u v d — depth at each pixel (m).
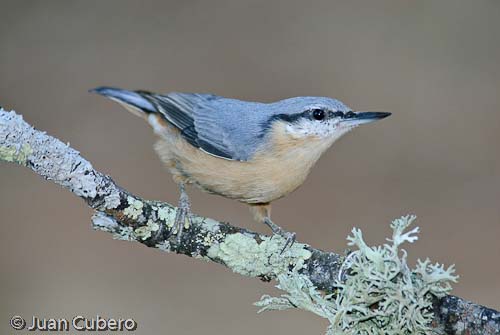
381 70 14.84
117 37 15.60
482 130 13.51
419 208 12.04
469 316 5.86
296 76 14.80
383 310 5.90
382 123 13.75
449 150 13.21
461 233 11.47
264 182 7.90
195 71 14.90
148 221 6.34
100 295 10.37
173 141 8.30
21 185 12.17
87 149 13.09
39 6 16.16
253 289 10.59
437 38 15.51
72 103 14.07
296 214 11.99
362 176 12.72
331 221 11.85
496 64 14.88
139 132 13.49
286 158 7.84
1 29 15.44
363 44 15.44
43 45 15.26
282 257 6.38
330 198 12.29
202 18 16.12
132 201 6.29
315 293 6.18
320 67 14.96
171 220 6.39
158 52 15.27
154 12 16.23
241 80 14.76
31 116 13.73
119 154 13.05
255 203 8.23
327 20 16.02
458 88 14.36
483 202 12.06
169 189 12.47
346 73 14.82
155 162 12.97
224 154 7.88
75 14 16.09
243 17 16.05
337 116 7.96
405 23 15.82
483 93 14.26
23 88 14.21
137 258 11.04
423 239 11.40
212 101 8.38
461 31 15.56
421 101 14.15
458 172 12.72
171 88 14.52
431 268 5.91
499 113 13.79
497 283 10.64
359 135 13.49
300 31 15.71
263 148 7.79
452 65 14.90
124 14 16.12
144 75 14.73
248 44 15.47
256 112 8.04
